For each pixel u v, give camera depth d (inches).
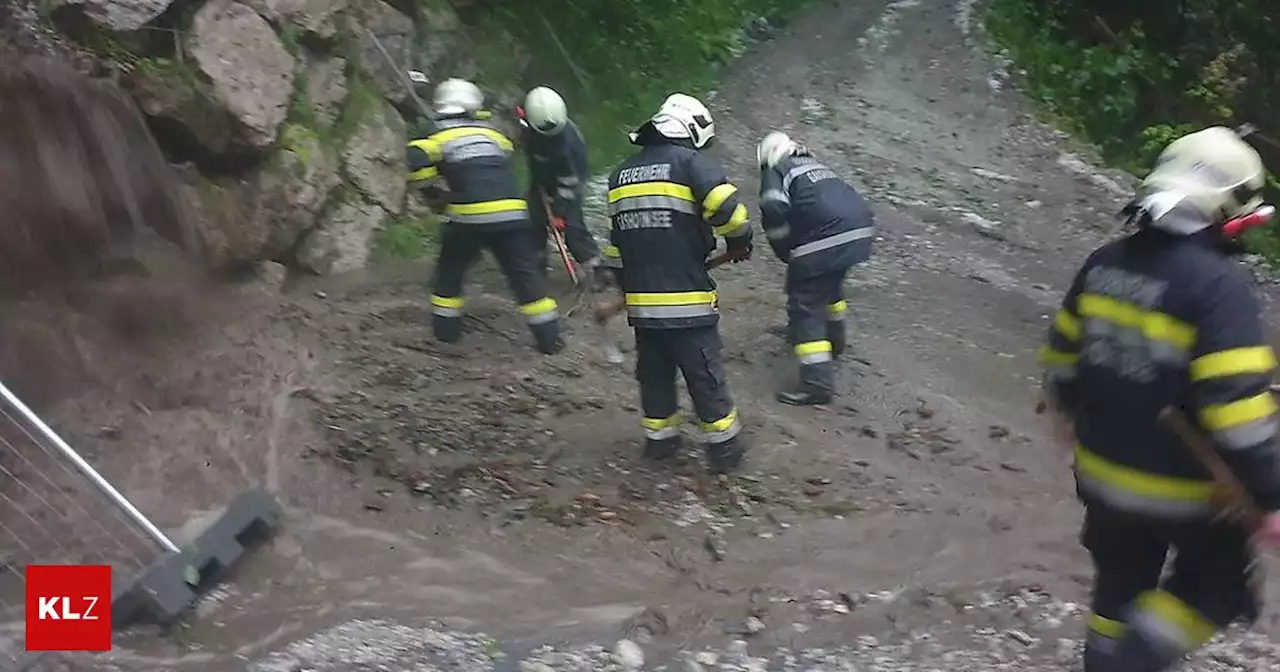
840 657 147.9
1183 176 110.0
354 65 364.5
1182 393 109.0
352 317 287.3
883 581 174.7
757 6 718.5
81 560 163.0
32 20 265.1
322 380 244.5
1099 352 113.9
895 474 226.2
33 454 189.6
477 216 265.6
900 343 320.5
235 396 227.9
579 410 245.6
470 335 286.2
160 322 254.4
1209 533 114.3
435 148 265.3
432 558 174.4
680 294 205.9
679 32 612.1
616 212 207.9
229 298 281.3
